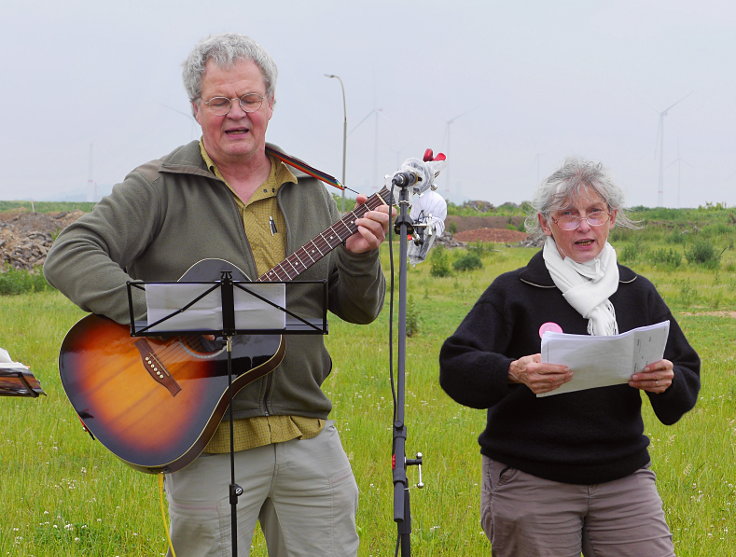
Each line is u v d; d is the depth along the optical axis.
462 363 3.48
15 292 24.77
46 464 7.00
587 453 3.45
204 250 3.68
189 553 3.66
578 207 3.55
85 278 3.52
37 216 43.66
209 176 3.69
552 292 3.60
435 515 5.72
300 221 3.80
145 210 3.67
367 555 5.14
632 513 3.47
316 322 3.24
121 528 5.45
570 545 3.49
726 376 11.49
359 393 9.89
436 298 23.89
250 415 3.59
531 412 3.51
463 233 58.09
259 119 3.65
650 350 3.28
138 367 3.59
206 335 3.53
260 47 3.72
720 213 66.44
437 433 8.03
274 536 3.81
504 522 3.55
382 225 3.59
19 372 3.02
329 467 3.77
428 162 3.53
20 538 5.20
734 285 26.39
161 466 3.48
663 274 32.25
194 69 3.67
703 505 5.90
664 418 3.60
